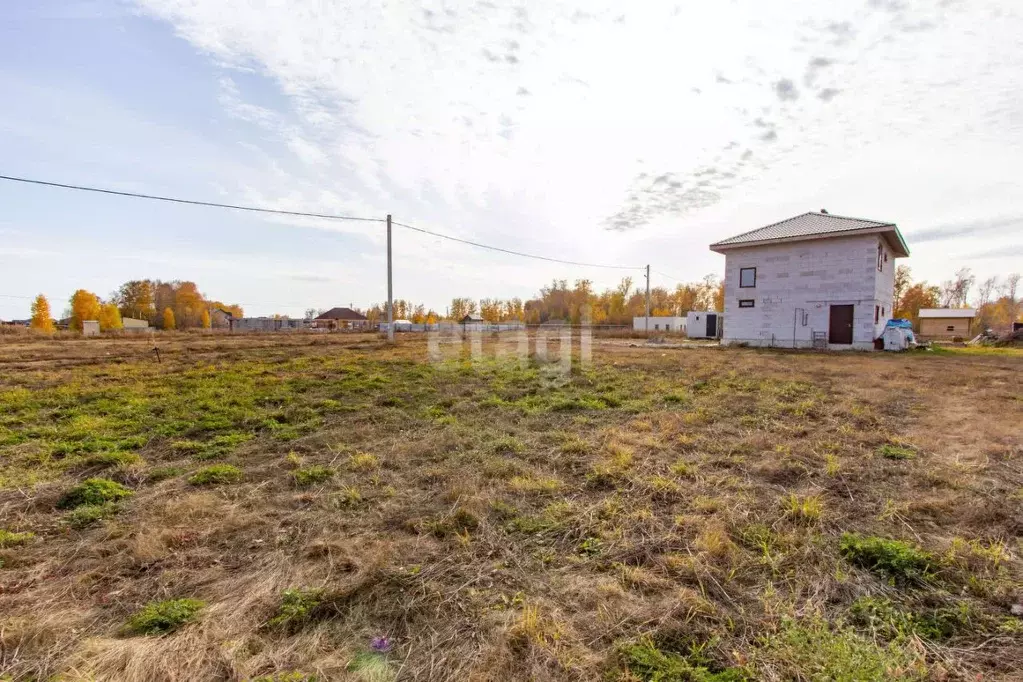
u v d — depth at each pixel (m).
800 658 1.53
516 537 2.48
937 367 9.88
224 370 8.95
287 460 3.78
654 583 2.01
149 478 3.44
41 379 7.71
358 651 1.63
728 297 17.64
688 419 5.00
